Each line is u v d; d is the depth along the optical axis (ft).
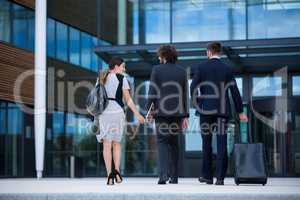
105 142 63.00
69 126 111.75
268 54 104.06
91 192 47.11
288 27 104.27
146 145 107.76
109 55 109.19
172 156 64.69
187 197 44.75
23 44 112.57
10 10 109.40
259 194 44.32
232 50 100.99
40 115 104.27
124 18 110.11
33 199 47.29
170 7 108.06
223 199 44.45
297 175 104.42
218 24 106.42
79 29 113.29
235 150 64.39
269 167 105.19
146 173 107.45
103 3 111.75
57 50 114.32
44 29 105.91
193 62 106.52
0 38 106.63
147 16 109.09
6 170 110.52
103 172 109.91
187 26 107.34
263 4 105.09
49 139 112.88
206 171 63.26
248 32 105.29
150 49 101.86
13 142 111.75
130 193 45.57
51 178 105.60
